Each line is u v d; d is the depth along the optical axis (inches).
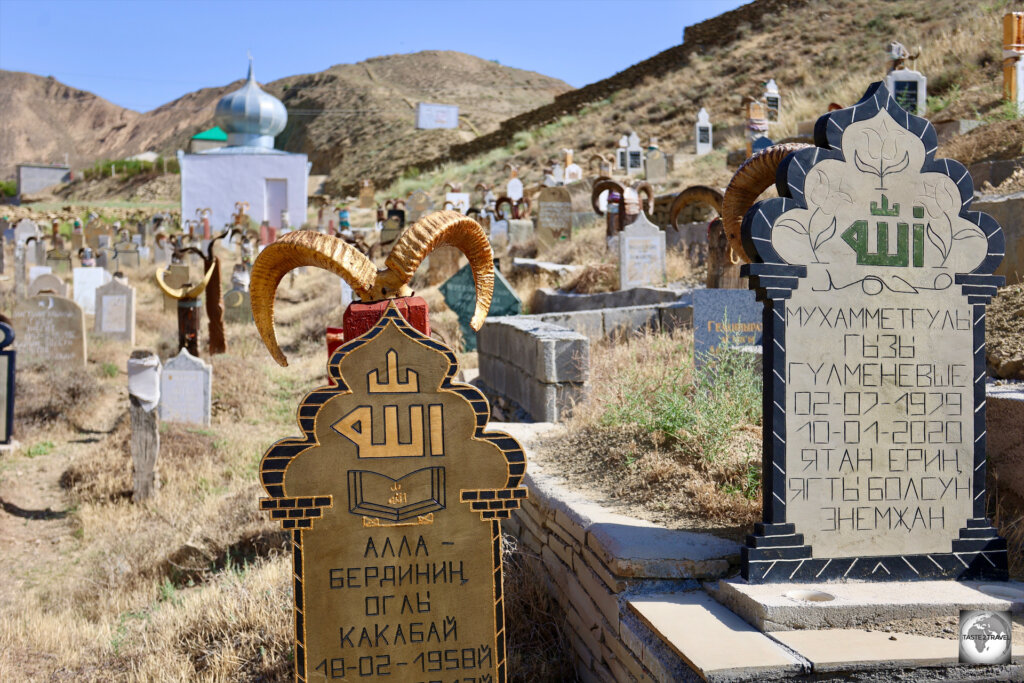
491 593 151.8
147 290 1090.1
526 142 2106.3
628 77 2244.1
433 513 149.9
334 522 147.1
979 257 170.6
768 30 2012.8
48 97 7288.4
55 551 349.7
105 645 242.1
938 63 948.6
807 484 162.4
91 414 557.0
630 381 297.3
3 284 1083.3
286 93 4680.1
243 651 217.6
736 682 130.7
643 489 212.4
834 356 164.2
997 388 232.4
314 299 942.4
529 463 252.1
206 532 322.7
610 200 702.5
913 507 165.9
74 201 3051.2
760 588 156.6
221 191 2039.9
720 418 230.1
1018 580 168.6
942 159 169.9
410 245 155.8
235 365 610.5
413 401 149.3
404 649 149.3
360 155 3198.8
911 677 134.1
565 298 615.8
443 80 4817.9
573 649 196.4
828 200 164.7
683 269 614.2
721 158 1277.1
